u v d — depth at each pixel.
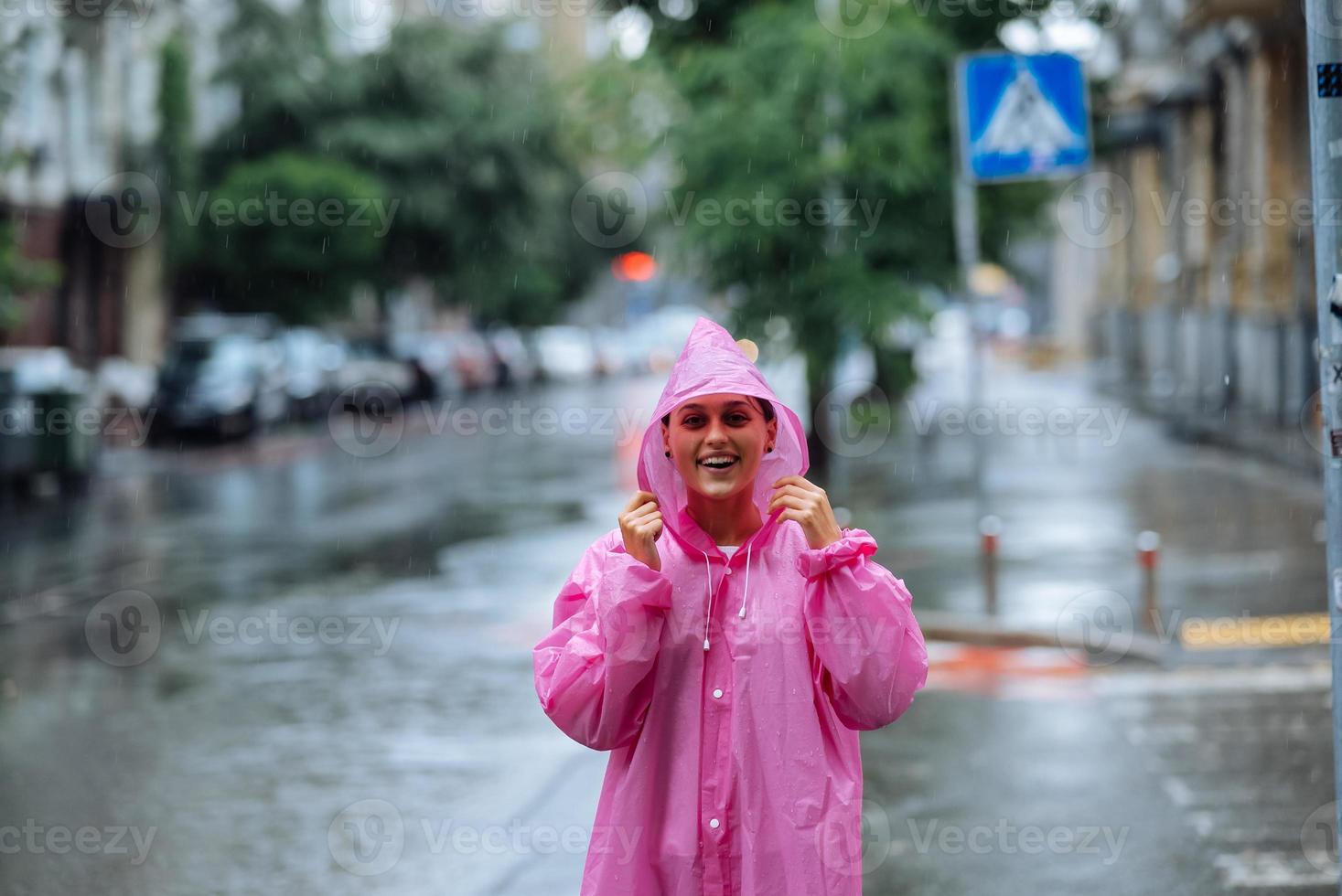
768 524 5.16
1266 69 42.47
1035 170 18.28
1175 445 40.47
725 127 30.03
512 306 74.62
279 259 54.66
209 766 13.08
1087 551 23.09
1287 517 26.16
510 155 64.62
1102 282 73.25
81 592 22.33
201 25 60.25
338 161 58.50
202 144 60.66
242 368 49.50
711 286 32.19
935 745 13.18
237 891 10.00
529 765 12.80
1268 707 14.21
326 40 63.75
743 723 5.06
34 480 34.75
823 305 30.92
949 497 30.75
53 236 50.88
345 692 15.77
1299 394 40.19
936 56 30.61
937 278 32.16
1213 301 50.22
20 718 14.97
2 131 40.94
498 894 9.40
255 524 29.94
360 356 60.19
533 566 23.83
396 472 40.66
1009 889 9.66
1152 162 61.53
